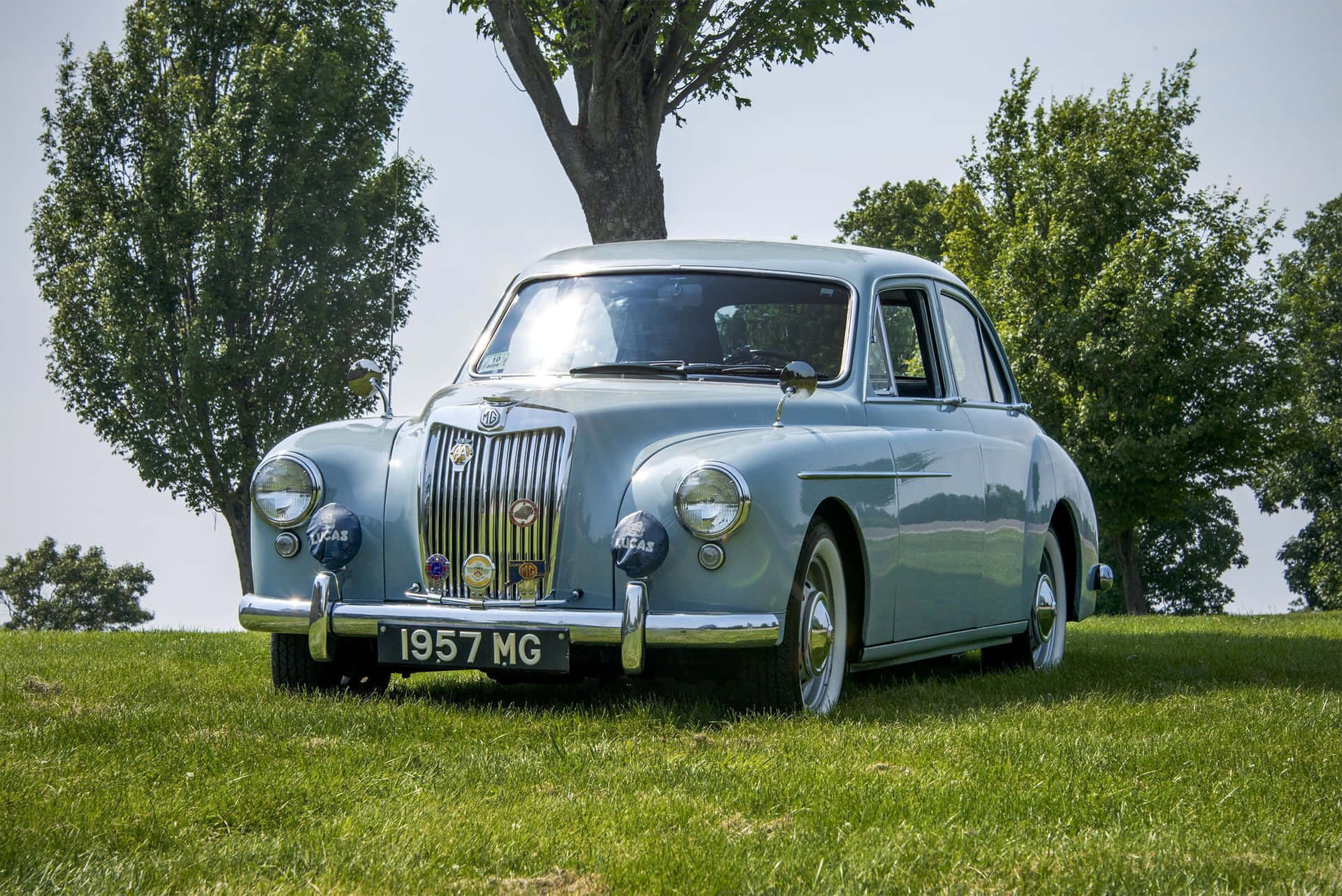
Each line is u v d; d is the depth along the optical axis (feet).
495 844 9.66
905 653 18.99
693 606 15.44
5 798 10.80
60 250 121.90
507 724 15.02
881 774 12.25
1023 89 112.27
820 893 8.56
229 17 122.72
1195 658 25.43
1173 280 96.63
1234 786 12.01
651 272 19.92
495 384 17.83
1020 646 23.39
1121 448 92.89
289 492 17.16
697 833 10.01
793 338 19.02
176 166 114.93
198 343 108.47
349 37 121.29
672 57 44.80
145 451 112.37
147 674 21.30
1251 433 92.63
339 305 114.93
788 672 16.02
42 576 198.18
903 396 20.04
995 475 21.57
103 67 122.83
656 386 17.42
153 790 11.32
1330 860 9.67
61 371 118.11
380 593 16.85
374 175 121.29
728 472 15.39
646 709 15.80
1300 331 96.48
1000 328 102.12
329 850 9.50
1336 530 156.15
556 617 15.56
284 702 16.34
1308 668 23.86
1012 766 12.62
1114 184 100.68
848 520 17.25
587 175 44.68
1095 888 8.77
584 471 16.05
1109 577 26.58
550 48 48.91
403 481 16.89
